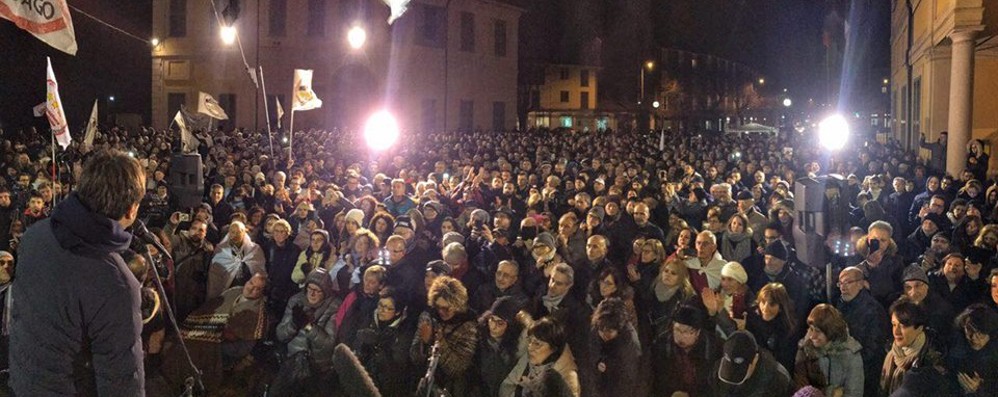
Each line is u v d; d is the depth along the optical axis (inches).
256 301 309.4
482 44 2037.4
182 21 1669.5
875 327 246.4
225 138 1098.1
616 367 224.1
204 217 365.4
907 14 1315.2
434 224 413.7
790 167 727.1
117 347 123.4
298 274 345.1
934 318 250.1
